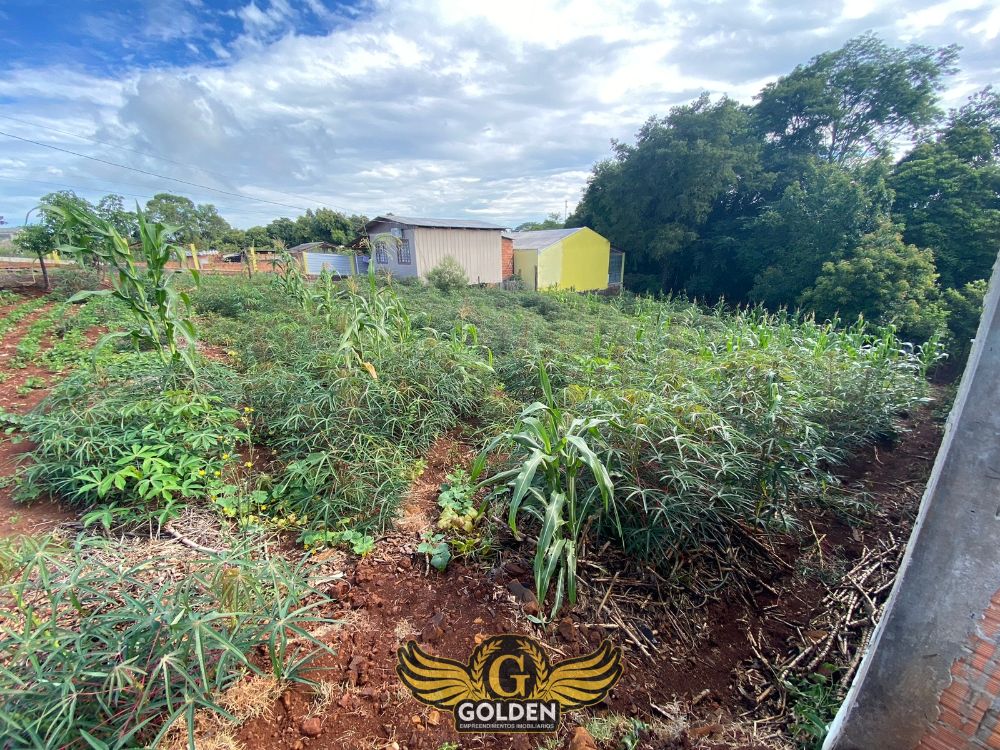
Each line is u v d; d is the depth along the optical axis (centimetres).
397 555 223
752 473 232
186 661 133
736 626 197
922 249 1078
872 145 1678
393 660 166
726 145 1588
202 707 134
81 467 231
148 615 129
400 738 140
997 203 1125
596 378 401
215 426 280
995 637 85
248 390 362
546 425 218
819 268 1184
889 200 1143
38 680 113
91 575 138
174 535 220
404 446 318
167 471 244
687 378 344
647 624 192
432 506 269
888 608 101
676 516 206
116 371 337
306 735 137
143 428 257
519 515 243
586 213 2203
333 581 204
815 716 151
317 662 161
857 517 285
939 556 91
